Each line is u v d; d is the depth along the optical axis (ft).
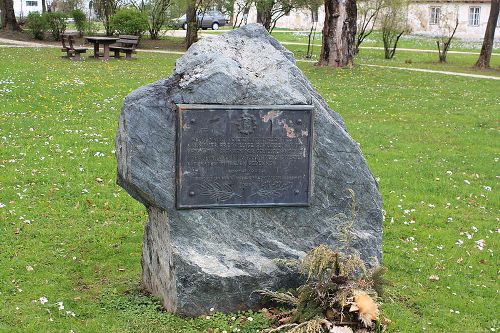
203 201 12.00
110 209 18.13
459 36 107.96
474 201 20.39
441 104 39.01
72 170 21.38
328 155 12.55
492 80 51.93
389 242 16.49
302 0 73.67
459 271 14.79
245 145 12.08
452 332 11.96
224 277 11.71
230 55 12.59
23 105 31.89
